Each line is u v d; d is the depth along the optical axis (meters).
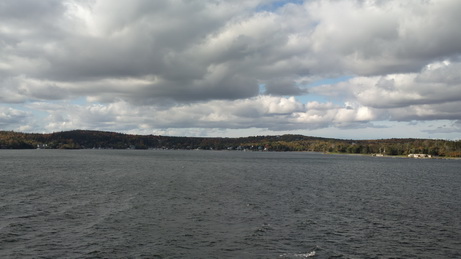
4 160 173.38
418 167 172.75
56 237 33.78
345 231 37.47
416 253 30.95
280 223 40.53
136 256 29.23
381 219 43.41
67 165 140.88
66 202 51.62
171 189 68.19
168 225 38.94
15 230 35.78
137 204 50.84
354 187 77.25
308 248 31.88
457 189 76.25
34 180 81.12
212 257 29.44
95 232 35.69
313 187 75.62
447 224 41.12
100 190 65.38
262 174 110.56
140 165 151.00
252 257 29.55
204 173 111.06
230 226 38.94
